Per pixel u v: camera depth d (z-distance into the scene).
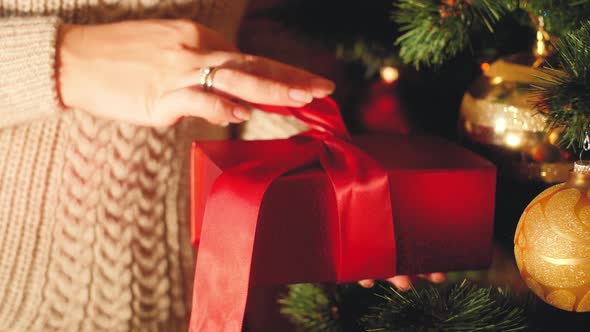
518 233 0.68
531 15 0.75
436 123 0.94
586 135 0.68
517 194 0.76
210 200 0.70
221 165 0.72
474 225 0.74
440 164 0.73
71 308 0.89
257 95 0.75
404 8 0.81
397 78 0.95
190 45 0.82
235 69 0.76
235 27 1.00
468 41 0.80
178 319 0.93
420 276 0.82
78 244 0.88
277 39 1.02
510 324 0.73
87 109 0.83
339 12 0.97
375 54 0.96
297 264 0.71
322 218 0.71
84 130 0.87
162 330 0.92
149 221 0.91
